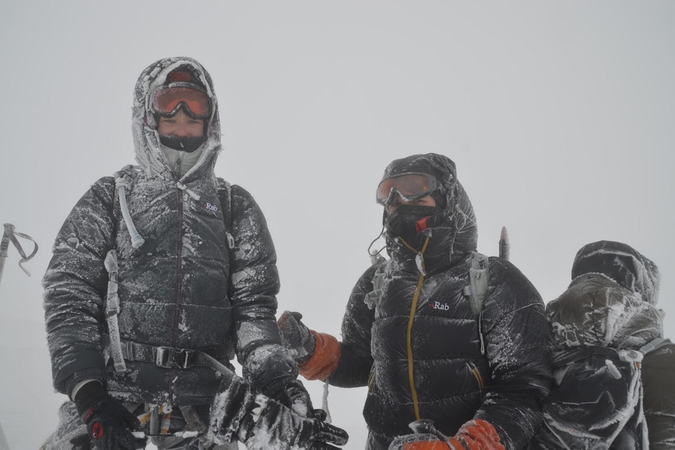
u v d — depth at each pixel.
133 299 2.41
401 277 3.21
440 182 3.14
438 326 3.02
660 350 2.86
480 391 3.01
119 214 2.53
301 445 2.22
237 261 2.69
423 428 2.60
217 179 2.81
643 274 3.29
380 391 3.20
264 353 2.53
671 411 2.72
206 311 2.48
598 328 2.86
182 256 2.47
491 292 3.00
